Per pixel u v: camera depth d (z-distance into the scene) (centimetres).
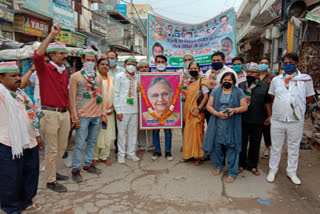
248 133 392
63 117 338
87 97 369
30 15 1155
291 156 357
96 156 430
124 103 429
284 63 342
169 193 325
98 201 305
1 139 239
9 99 240
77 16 1658
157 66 460
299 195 320
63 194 323
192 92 420
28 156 272
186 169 408
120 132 435
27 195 278
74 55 779
